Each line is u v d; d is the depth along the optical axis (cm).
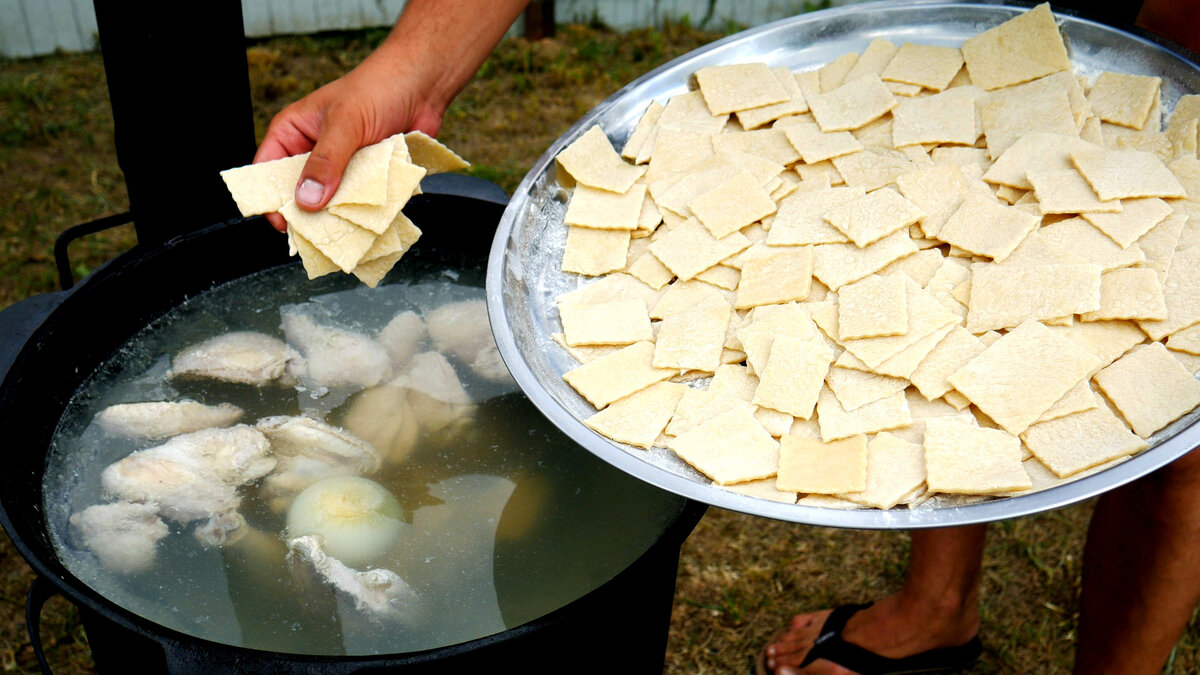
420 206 104
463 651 70
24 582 127
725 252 87
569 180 96
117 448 90
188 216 102
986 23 101
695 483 71
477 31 99
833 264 84
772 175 92
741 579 131
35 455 84
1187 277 78
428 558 84
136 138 97
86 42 234
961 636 118
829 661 119
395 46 95
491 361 100
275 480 89
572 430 74
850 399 76
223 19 94
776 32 104
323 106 92
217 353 96
